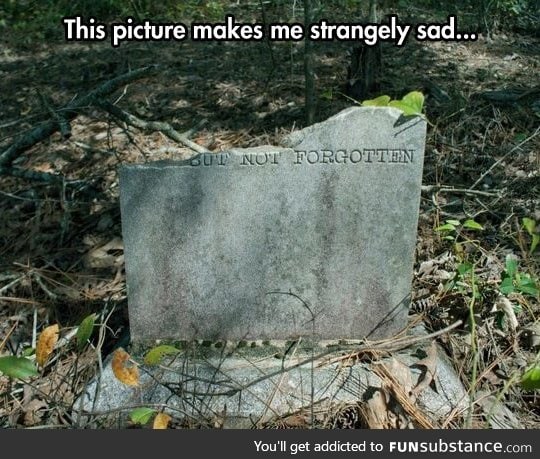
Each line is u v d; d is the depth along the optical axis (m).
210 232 1.05
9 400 1.14
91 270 1.44
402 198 1.03
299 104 1.92
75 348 1.23
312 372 1.03
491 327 1.17
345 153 1.01
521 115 1.82
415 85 1.99
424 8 2.79
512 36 2.60
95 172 1.73
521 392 1.09
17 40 2.78
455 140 1.73
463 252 1.30
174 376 1.06
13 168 1.61
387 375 1.05
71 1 3.02
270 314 1.10
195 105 1.98
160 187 1.02
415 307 1.22
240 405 1.03
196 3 2.91
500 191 1.51
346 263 1.07
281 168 1.01
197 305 1.09
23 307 1.35
